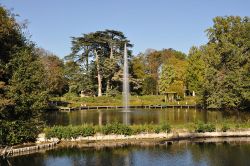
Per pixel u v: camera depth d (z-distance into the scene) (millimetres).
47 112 57469
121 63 81438
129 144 27984
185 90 81625
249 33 56281
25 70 27688
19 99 26891
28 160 23594
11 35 28031
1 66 26797
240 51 55000
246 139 30031
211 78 56719
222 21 58125
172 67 77500
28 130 27453
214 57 56375
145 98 79125
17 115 27516
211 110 58844
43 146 26734
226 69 56562
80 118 46344
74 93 78562
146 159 23812
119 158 24078
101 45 79438
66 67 78875
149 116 48438
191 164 22625
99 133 29359
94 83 82875
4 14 27141
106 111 59281
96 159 23859
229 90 55406
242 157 24203
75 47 77062
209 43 60031
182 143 28516
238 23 57375
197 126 31375
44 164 22719
